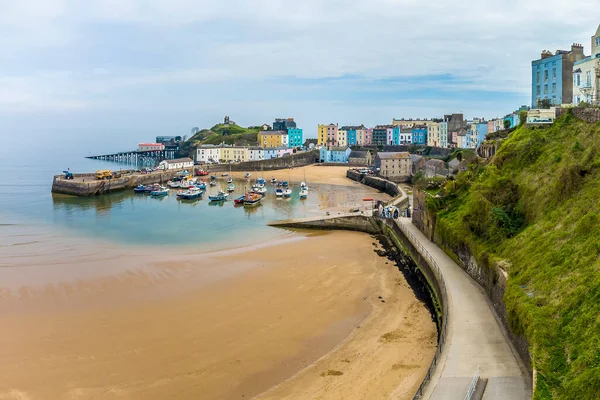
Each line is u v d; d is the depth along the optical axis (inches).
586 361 652.1
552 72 2134.6
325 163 6491.1
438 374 799.1
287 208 3078.2
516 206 1300.4
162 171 5167.3
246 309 1322.6
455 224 1478.8
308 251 1942.7
